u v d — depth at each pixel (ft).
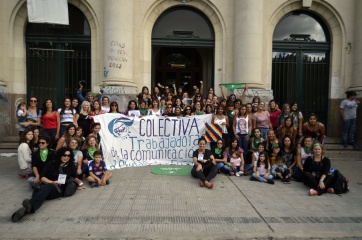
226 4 33.73
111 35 31.40
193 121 25.89
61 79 34.55
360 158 30.22
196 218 14.58
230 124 25.67
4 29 32.65
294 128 23.63
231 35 33.91
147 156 25.71
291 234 13.05
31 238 12.46
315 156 20.01
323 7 34.73
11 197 17.43
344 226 13.99
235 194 18.42
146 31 34.01
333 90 35.35
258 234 12.98
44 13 30.19
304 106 36.19
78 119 24.08
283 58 35.76
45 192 15.57
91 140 20.88
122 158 24.89
